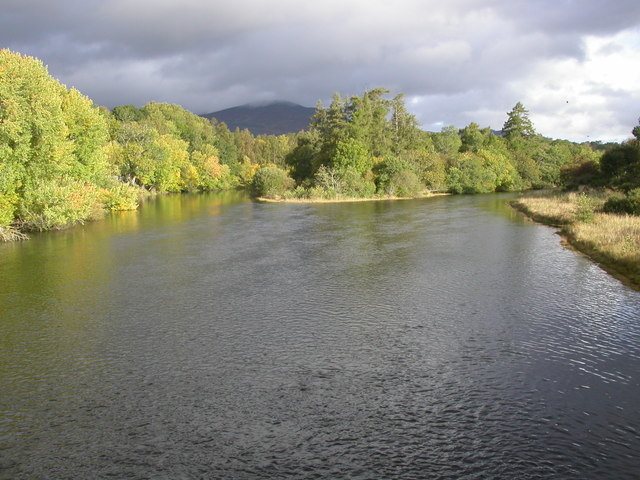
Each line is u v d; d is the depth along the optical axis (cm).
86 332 1557
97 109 5425
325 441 955
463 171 9531
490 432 980
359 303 1831
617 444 938
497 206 6088
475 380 1202
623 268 2280
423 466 877
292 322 1630
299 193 8056
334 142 8975
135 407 1091
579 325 1572
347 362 1313
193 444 950
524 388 1159
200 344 1447
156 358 1352
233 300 1891
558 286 2023
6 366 1309
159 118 12581
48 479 852
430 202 7094
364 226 4169
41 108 3584
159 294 1989
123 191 5900
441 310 1734
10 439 974
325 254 2831
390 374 1239
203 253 2917
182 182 11019
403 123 10844
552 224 4028
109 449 938
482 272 2289
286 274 2323
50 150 3894
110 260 2719
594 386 1169
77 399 1129
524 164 11056
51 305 1852
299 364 1303
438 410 1065
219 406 1091
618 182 5706
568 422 1015
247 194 10244
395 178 8425
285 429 998
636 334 1492
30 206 3912
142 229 4119
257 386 1183
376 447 934
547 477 845
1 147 3428
